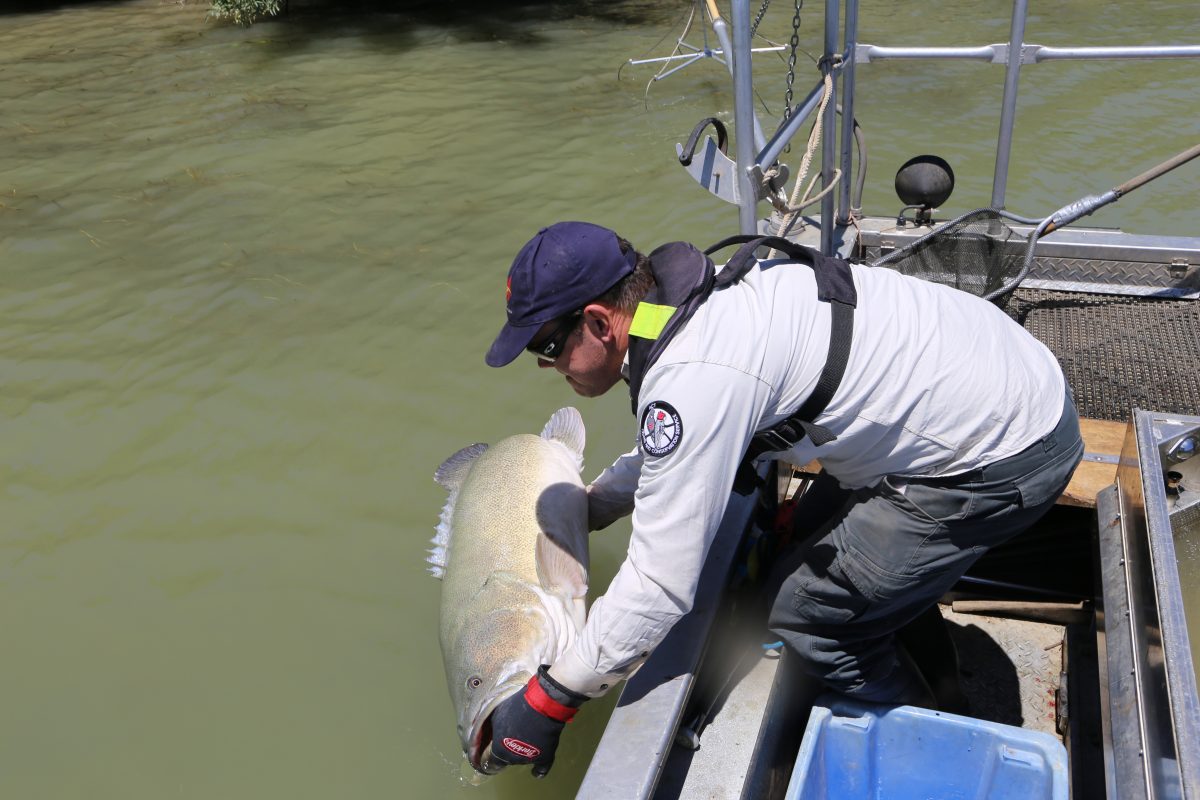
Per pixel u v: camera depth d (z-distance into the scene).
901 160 7.65
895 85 9.66
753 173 2.48
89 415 4.79
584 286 1.75
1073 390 3.14
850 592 2.03
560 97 10.05
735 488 2.08
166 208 7.36
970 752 2.15
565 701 1.88
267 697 3.18
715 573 2.25
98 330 5.59
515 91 10.28
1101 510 2.49
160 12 14.81
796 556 2.16
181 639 3.43
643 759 1.83
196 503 4.14
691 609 2.00
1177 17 12.42
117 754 2.99
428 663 3.29
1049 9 13.20
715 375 1.69
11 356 5.34
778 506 2.69
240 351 5.30
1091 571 2.93
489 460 3.47
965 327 1.92
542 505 3.11
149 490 4.24
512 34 12.97
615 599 1.79
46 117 9.79
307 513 4.04
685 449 1.69
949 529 1.95
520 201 7.26
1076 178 7.18
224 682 3.25
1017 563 3.00
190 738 3.04
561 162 8.06
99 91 10.72
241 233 6.86
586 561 2.99
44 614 3.58
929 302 1.92
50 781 2.92
